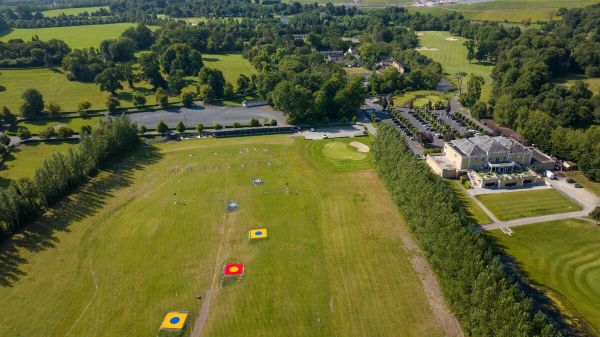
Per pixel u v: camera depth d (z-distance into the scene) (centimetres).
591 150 13688
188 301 8950
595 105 18050
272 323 8419
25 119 18662
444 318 8450
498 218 11675
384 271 9725
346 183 13638
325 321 8444
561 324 8219
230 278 9569
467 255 8431
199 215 11919
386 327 8288
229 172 14362
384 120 19025
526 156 14050
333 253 10356
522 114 16675
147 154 15738
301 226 11425
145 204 12431
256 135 17650
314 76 19938
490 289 7525
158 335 8150
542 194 12862
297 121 18750
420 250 10381
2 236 10600
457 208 10775
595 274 9525
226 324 8412
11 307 8762
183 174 14225
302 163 15025
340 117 18975
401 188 11588
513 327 6912
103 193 12938
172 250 10506
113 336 8138
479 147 14025
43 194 11825
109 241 10806
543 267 9775
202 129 17650
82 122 18712
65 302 8912
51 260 10088
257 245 10669
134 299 9006
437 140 16950
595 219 11206
